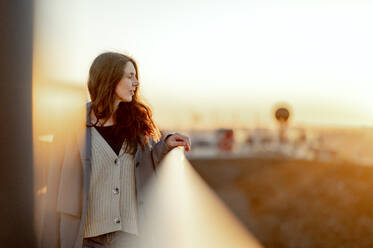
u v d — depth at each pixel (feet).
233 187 38.73
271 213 28.30
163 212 9.08
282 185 35.40
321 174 35.04
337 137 58.08
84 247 8.23
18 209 8.98
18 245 8.93
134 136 8.50
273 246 21.02
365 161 39.65
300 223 25.44
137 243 8.45
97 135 8.37
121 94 8.51
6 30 8.96
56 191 8.29
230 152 71.20
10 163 8.85
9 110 8.95
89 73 8.70
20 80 9.32
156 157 8.79
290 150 70.54
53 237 8.18
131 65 8.77
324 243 21.99
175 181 9.72
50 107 9.86
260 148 71.72
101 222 8.18
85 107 8.55
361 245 21.40
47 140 9.92
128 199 8.43
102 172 8.23
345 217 25.90
